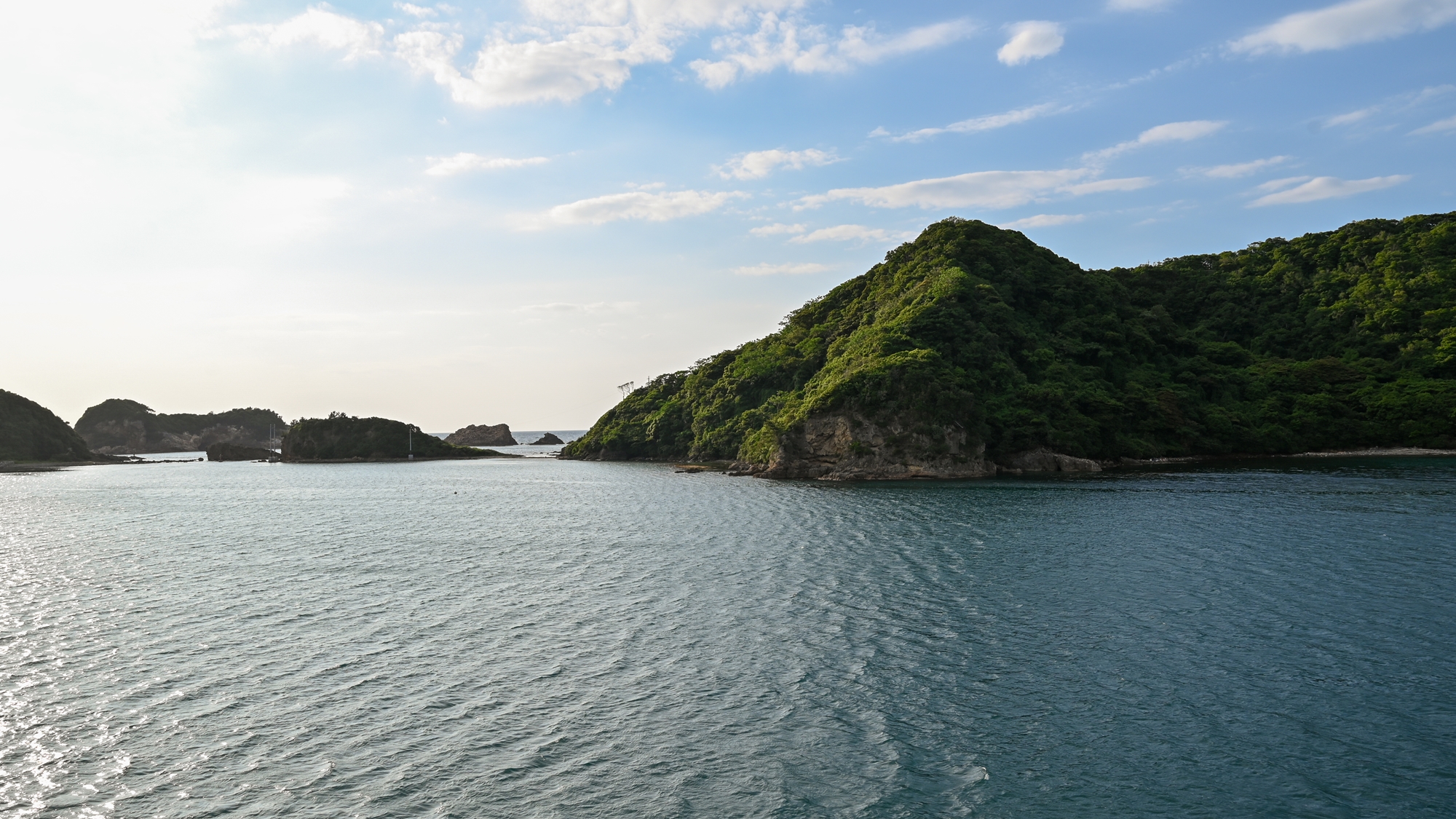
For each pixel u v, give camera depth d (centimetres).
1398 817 2150
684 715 2805
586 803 2225
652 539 6488
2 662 3378
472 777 2370
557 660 3369
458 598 4450
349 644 3619
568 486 12656
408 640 3662
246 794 2272
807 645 3528
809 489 10438
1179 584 4478
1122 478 10644
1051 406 12444
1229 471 11162
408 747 2564
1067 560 5178
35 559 5844
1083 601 4175
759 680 3120
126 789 2294
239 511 9369
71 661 3388
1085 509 7575
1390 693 2925
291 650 3525
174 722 2753
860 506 8275
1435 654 3306
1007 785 2320
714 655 3409
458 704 2908
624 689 3038
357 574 5184
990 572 4866
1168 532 6131
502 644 3591
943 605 4134
